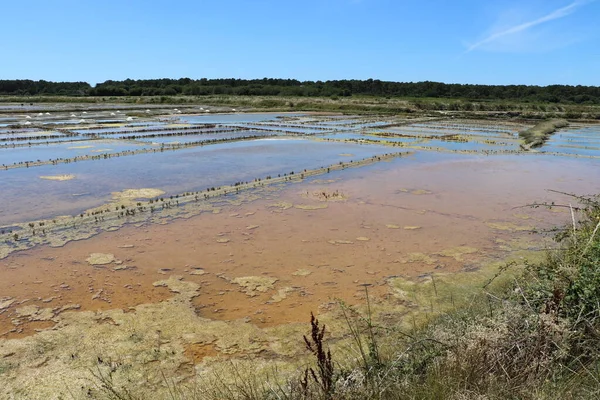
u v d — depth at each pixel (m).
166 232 8.19
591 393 2.96
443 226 8.85
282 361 4.57
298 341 4.94
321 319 5.39
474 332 3.76
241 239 7.93
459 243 7.94
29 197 10.24
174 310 5.56
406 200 10.70
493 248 7.72
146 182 11.98
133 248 7.41
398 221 9.11
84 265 6.74
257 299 5.88
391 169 14.42
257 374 4.32
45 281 6.21
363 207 10.05
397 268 6.88
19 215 8.94
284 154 17.16
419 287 6.24
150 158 15.59
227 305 5.71
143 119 30.86
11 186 11.18
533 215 9.62
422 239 8.12
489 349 3.51
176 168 13.95
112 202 9.98
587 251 4.59
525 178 13.50
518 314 3.96
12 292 5.89
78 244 7.53
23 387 4.15
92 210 9.27
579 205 10.26
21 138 19.61
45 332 5.04
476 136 24.22
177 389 4.12
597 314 3.78
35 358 4.58
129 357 4.63
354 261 7.11
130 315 5.42
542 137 22.69
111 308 5.57
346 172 13.81
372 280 6.46
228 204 10.05
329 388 3.08
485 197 11.12
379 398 3.04
